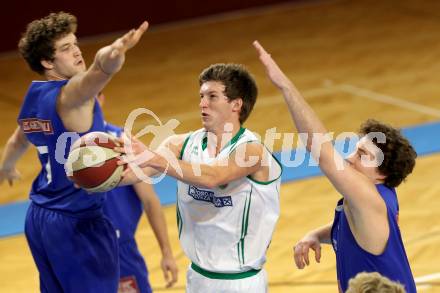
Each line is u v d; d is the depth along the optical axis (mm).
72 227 10602
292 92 8906
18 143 11789
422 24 36938
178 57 34188
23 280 16312
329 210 18750
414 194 19250
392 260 9273
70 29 10508
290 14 40312
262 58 8969
